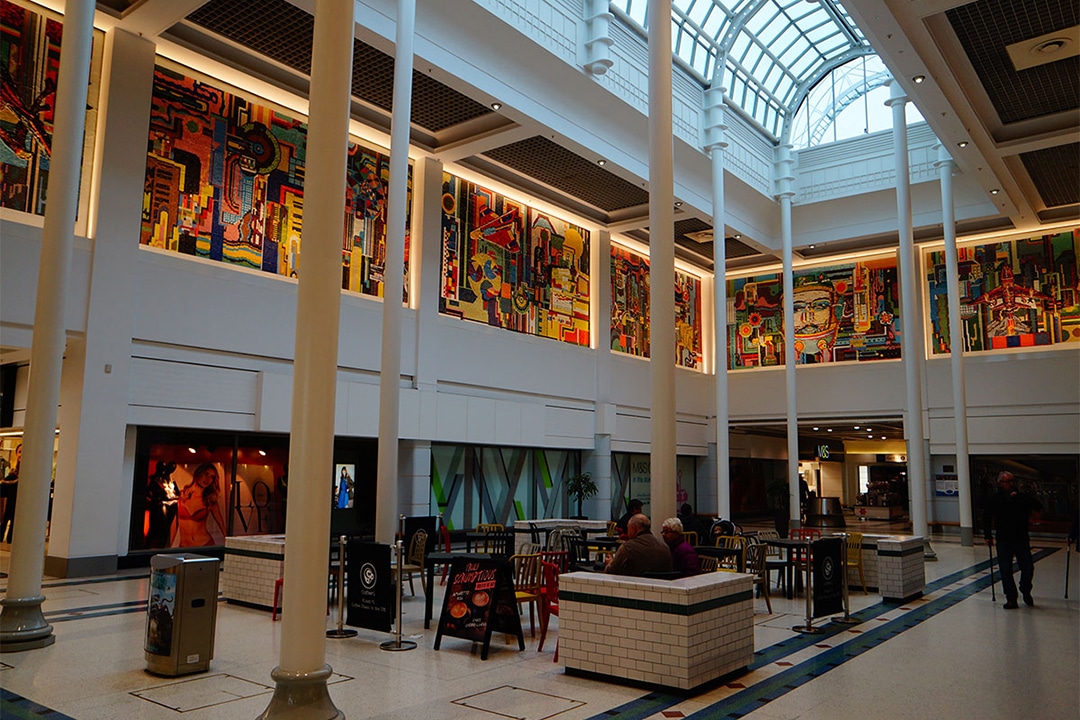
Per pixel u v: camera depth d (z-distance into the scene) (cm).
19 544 812
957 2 1351
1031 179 2239
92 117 1409
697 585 668
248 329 1603
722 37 2320
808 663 759
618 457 2762
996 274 2662
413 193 2008
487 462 2239
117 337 1391
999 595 1212
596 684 671
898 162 2072
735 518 3319
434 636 868
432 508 2053
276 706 512
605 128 2027
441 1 1553
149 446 1475
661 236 942
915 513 1922
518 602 804
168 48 1489
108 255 1386
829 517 3209
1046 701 632
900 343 2803
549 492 2452
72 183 874
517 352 2262
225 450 1605
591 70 1891
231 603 1070
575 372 2481
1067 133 1861
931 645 845
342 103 570
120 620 940
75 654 768
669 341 923
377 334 1866
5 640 774
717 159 2312
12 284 1273
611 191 2339
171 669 684
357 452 1884
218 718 576
